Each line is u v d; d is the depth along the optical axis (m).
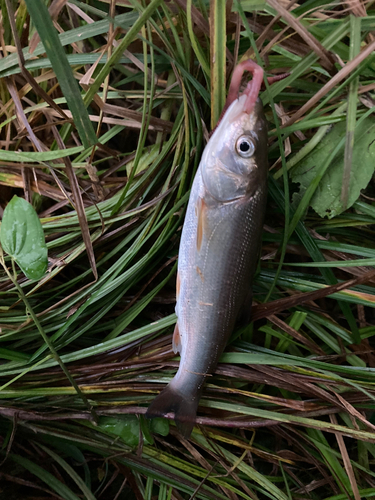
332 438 0.27
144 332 0.23
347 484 0.23
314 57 0.21
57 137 0.21
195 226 0.20
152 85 0.20
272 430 0.25
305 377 0.23
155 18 0.21
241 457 0.24
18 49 0.18
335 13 0.21
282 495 0.23
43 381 0.23
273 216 0.25
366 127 0.22
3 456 0.24
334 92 0.20
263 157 0.19
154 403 0.21
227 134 0.19
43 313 0.22
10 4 0.17
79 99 0.19
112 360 0.23
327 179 0.23
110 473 0.26
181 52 0.21
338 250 0.24
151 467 0.23
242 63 0.18
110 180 0.23
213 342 0.21
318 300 0.27
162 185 0.23
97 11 0.19
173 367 0.24
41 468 0.23
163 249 0.23
